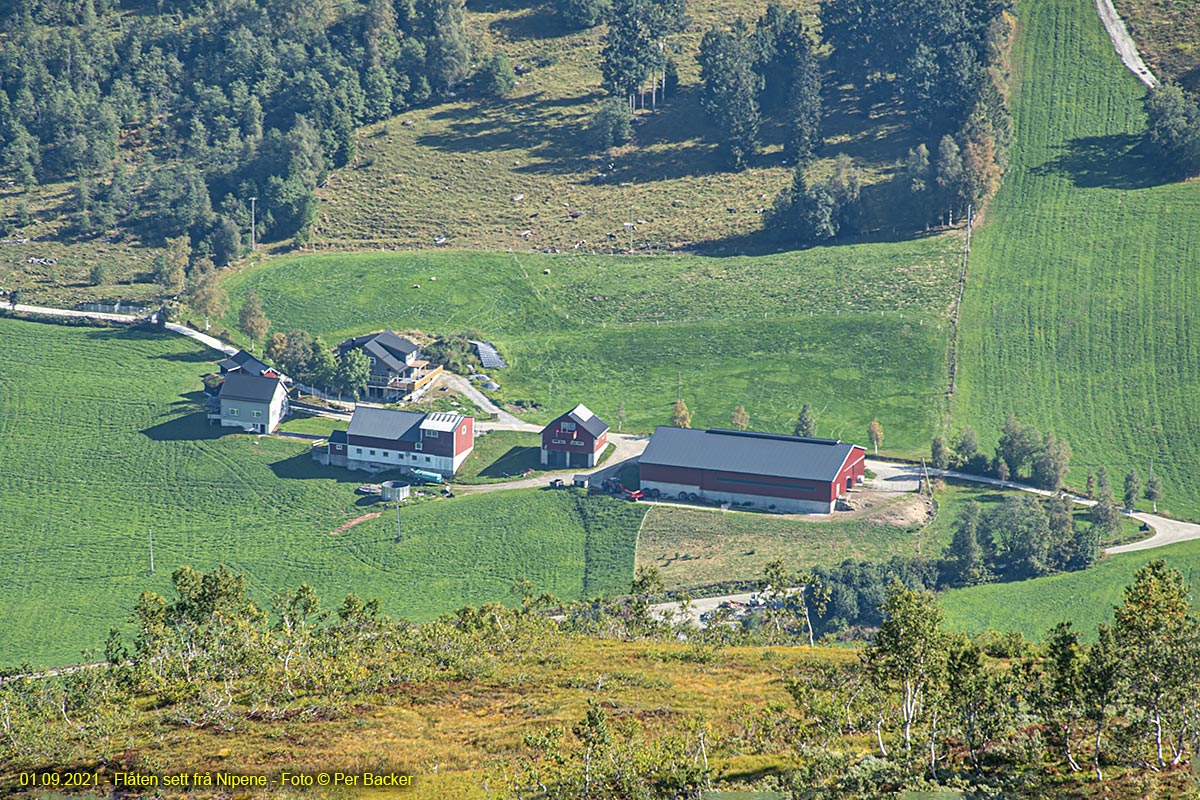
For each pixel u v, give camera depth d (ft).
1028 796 574.15
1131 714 606.14
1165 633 596.70
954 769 602.44
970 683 619.26
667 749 631.97
